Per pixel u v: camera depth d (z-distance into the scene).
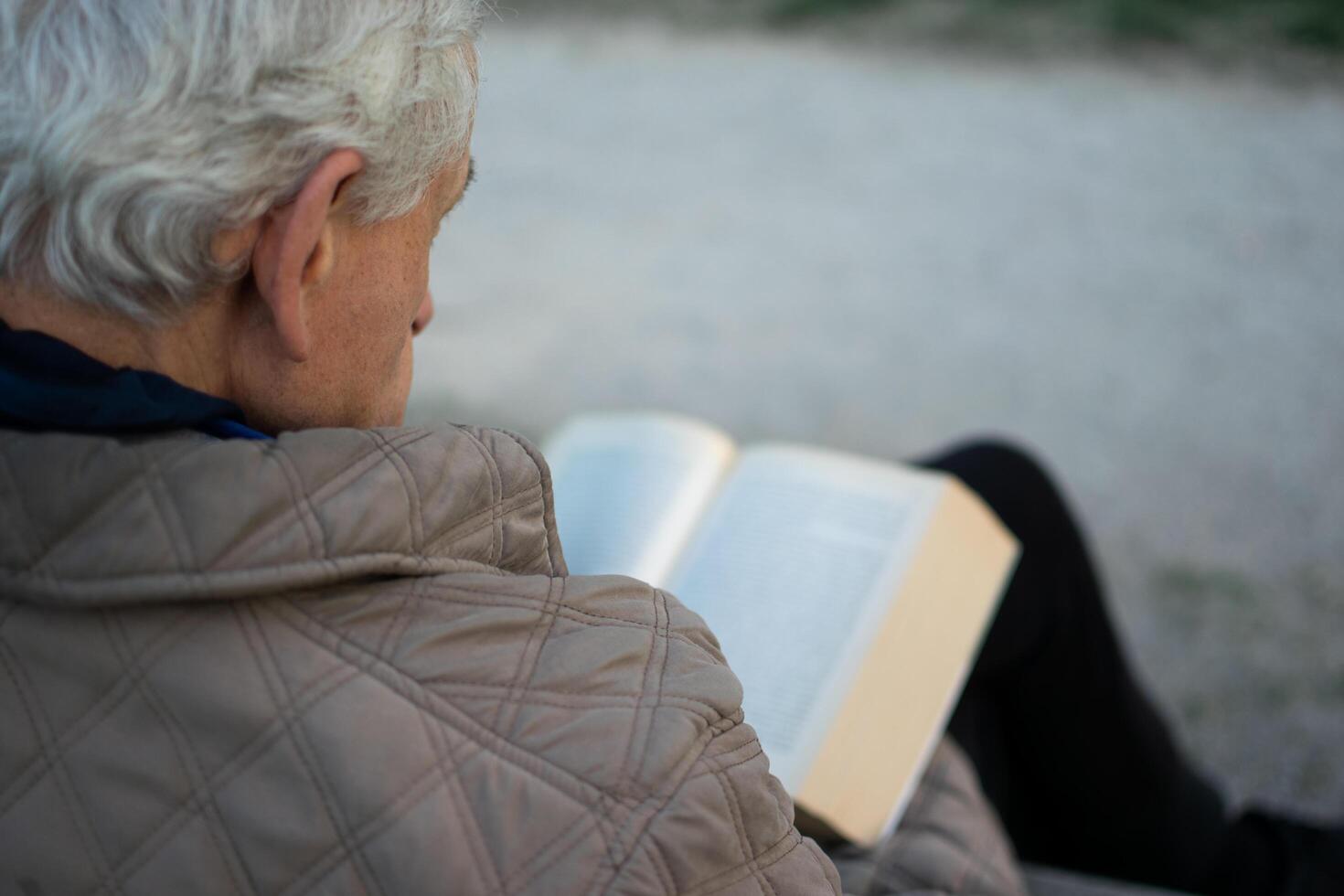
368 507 0.64
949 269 3.25
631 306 3.15
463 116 0.73
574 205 3.64
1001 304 3.10
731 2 4.91
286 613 0.64
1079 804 1.50
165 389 0.65
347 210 0.68
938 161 3.76
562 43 4.68
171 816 0.61
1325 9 4.38
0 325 0.64
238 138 0.61
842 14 4.73
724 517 1.36
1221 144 3.75
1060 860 1.55
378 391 0.77
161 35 0.59
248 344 0.70
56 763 0.62
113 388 0.63
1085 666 1.46
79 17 0.59
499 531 0.72
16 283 0.64
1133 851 1.51
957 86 4.18
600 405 2.79
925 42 4.48
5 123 0.59
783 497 1.35
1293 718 2.02
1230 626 2.18
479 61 0.76
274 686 0.62
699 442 1.48
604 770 0.64
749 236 3.44
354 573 0.63
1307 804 1.88
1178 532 2.39
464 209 3.64
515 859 0.61
